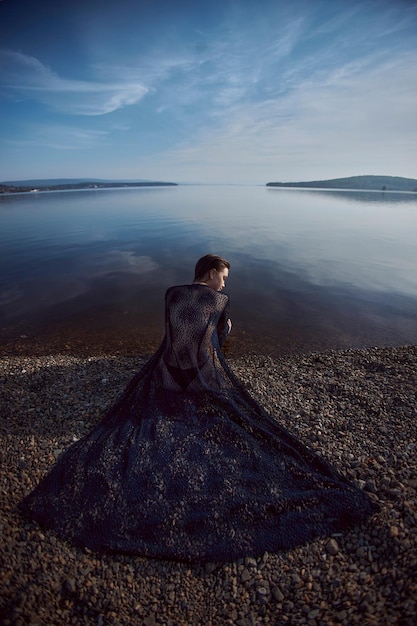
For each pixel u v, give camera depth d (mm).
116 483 2674
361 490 2688
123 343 6762
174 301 3246
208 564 2248
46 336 7109
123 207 44719
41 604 1989
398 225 26312
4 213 35938
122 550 2291
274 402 4051
